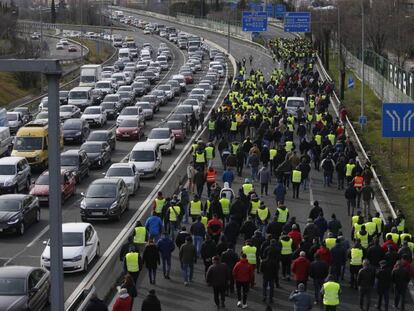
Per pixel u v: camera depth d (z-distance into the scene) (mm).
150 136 66625
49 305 30641
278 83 97125
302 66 135375
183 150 68125
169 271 33531
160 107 98750
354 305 30359
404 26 143125
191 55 170250
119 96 94750
